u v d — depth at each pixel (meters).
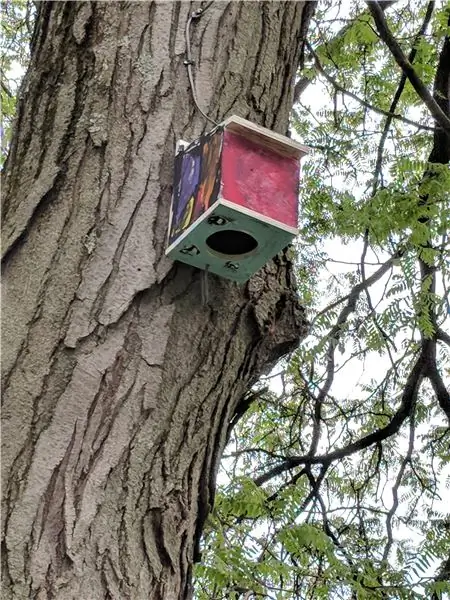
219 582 2.33
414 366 4.73
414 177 3.68
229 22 2.09
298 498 2.85
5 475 1.50
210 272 1.80
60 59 1.99
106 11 2.02
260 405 4.57
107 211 1.78
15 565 1.42
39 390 1.58
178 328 1.73
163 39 2.00
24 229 1.77
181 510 1.64
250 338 1.87
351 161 4.75
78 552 1.47
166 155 1.88
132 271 1.73
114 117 1.89
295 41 2.26
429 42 4.66
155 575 1.54
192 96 1.95
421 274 4.47
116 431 1.59
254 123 1.88
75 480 1.53
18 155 1.92
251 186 1.77
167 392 1.68
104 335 1.66
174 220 1.79
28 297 1.69
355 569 3.10
